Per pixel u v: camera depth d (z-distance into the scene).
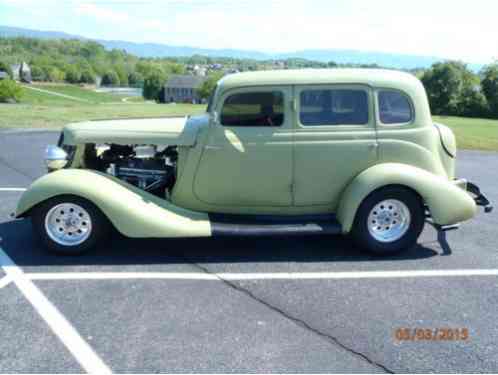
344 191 5.12
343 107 5.00
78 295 4.11
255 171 5.05
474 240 5.71
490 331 3.64
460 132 18.77
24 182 8.23
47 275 4.51
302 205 5.22
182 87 123.56
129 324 3.65
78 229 4.91
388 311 3.92
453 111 63.38
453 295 4.22
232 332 3.57
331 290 4.29
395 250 5.09
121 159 5.62
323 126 5.00
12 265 4.73
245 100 4.97
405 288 4.35
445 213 4.95
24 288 4.23
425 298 4.16
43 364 3.16
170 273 4.61
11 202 6.95
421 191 4.89
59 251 4.92
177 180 5.17
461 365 3.23
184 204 5.26
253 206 5.25
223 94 4.95
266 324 3.69
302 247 5.38
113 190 4.84
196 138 5.05
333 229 4.95
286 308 3.95
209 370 3.12
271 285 4.38
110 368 3.12
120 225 4.76
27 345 3.37
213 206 5.26
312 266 4.84
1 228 5.80
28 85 153.25
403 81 5.04
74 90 153.75
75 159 5.26
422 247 5.45
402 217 5.07
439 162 5.21
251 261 4.96
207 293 4.20
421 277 4.60
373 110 4.99
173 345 3.39
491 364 3.24
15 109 22.28
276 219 5.25
